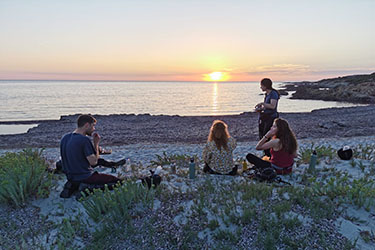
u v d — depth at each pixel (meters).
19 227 3.69
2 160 5.48
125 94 82.94
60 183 5.21
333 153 7.26
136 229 3.54
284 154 5.33
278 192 4.32
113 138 15.50
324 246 3.07
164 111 37.44
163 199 4.31
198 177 5.56
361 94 48.41
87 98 62.09
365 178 4.61
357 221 3.52
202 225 3.56
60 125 20.09
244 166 5.80
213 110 38.47
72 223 3.74
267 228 3.35
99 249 3.19
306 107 39.16
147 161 8.20
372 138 12.49
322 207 3.83
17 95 69.69
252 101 54.53
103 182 4.63
